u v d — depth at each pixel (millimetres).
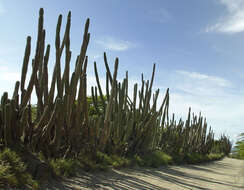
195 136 24172
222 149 48062
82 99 8125
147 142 13344
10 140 6227
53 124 7414
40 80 7324
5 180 4965
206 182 9859
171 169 12898
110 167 9383
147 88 13570
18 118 6523
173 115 19875
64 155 7531
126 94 12609
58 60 7336
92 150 8984
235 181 11094
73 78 7602
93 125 8891
